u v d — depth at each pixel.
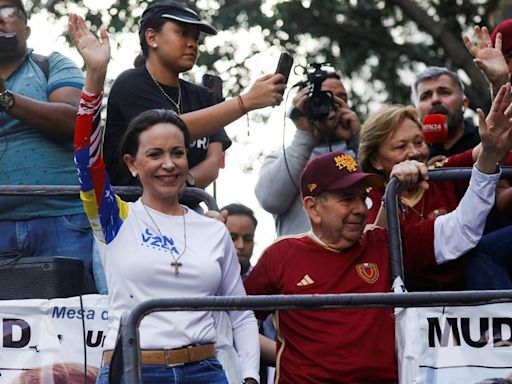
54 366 7.54
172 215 7.20
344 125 9.44
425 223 7.71
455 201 8.17
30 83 8.70
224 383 6.96
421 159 8.27
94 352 7.59
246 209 10.45
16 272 7.79
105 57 7.08
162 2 8.71
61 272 7.80
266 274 7.55
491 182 7.54
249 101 8.32
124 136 7.26
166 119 7.24
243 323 7.30
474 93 19.94
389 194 7.50
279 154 9.66
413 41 21.59
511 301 6.49
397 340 7.11
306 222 9.45
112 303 7.01
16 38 8.67
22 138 8.55
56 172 8.57
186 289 7.02
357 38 21.12
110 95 8.62
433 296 6.44
